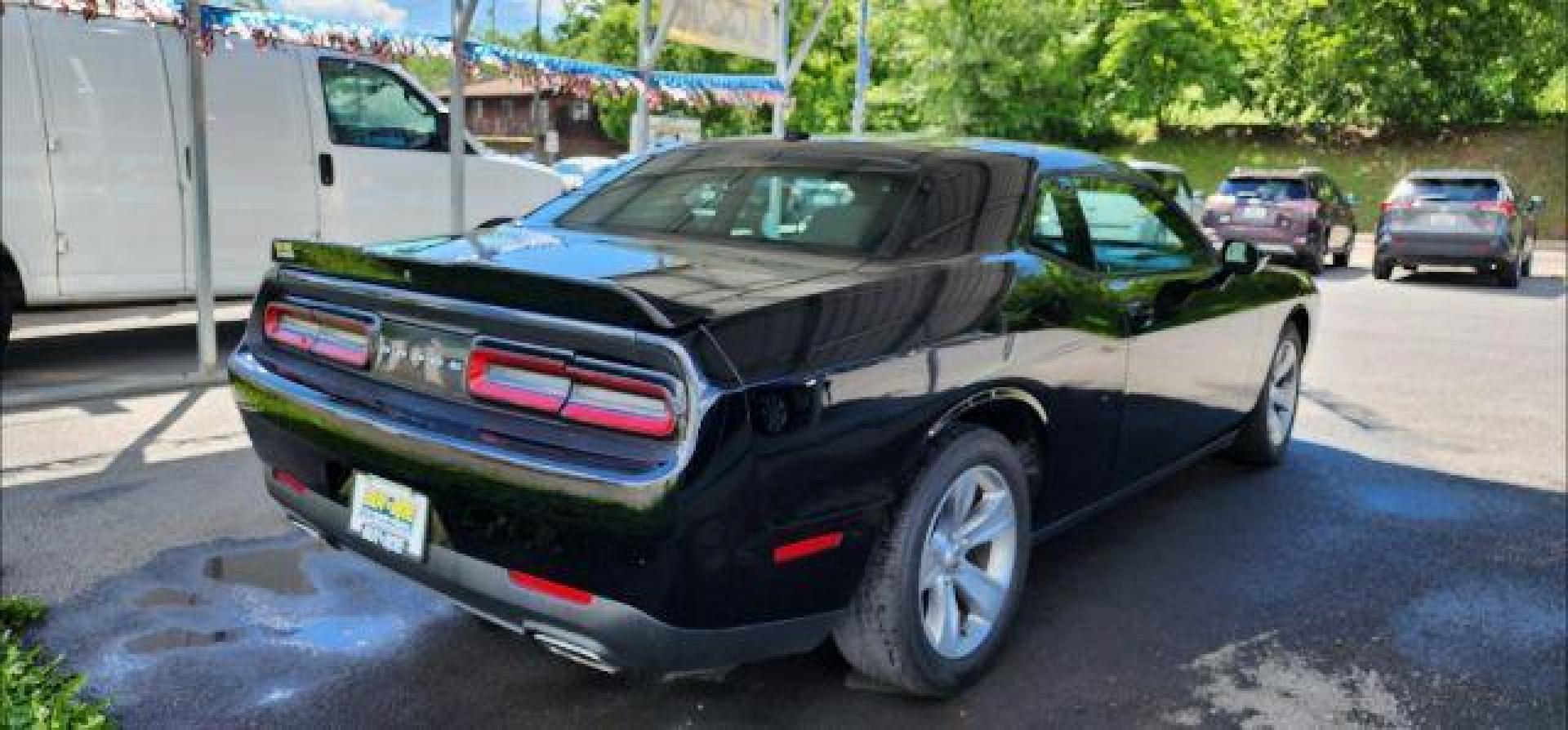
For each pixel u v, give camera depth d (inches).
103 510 167.5
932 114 1241.4
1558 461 226.8
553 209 150.6
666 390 88.9
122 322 336.8
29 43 249.3
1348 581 157.1
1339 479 208.8
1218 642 135.5
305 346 115.3
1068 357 129.6
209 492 177.6
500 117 2003.0
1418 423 259.6
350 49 281.0
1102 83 1192.2
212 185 279.1
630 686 119.3
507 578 97.1
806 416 95.5
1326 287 593.3
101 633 126.7
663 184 146.5
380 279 106.1
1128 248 156.3
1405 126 1189.1
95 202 261.1
